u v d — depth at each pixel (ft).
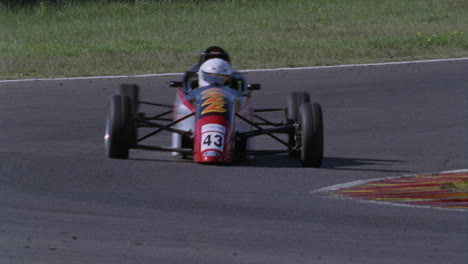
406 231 75.31
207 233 73.00
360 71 220.43
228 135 108.68
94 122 154.92
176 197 89.76
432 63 233.55
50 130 145.69
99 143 134.51
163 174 104.27
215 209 83.56
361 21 335.26
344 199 91.35
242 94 118.93
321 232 74.23
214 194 92.22
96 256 65.36
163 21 328.08
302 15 350.23
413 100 180.96
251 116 123.85
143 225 75.66
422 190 97.81
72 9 354.54
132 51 255.09
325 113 166.91
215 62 120.47
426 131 150.10
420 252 68.18
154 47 266.77
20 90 189.06
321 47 261.03
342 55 247.50
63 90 189.78
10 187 94.12
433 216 82.38
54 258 64.75
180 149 112.37
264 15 347.36
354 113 167.02
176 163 113.29
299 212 82.94
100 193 91.40
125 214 80.28
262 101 179.73
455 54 249.75
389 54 250.37
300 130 115.75
